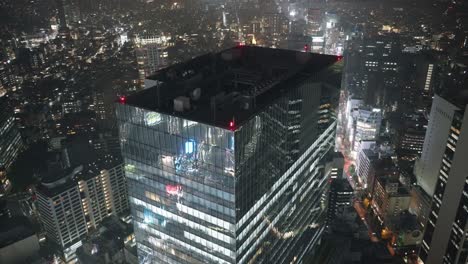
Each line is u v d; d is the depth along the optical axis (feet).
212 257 316.81
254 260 341.21
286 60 414.00
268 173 321.73
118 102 296.51
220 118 266.98
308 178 430.20
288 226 405.18
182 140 277.64
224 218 289.94
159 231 339.98
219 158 265.54
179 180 297.53
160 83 343.46
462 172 601.62
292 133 352.49
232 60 414.62
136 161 315.17
